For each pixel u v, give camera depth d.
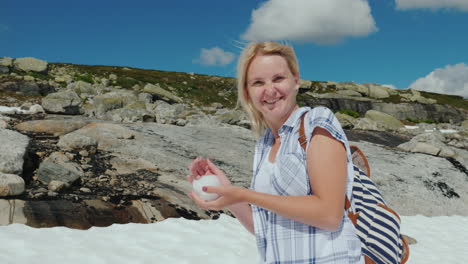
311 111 1.26
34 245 3.74
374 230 1.26
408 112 41.12
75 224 4.64
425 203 8.51
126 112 13.35
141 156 8.09
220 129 12.56
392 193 8.66
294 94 1.37
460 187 9.48
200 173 1.47
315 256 1.21
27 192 5.33
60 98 14.20
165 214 5.46
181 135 10.59
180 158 8.41
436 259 5.39
